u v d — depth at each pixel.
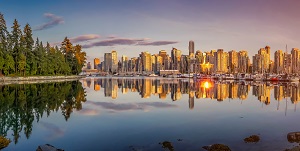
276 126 25.56
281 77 144.75
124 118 29.50
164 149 18.02
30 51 112.81
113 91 69.81
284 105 42.53
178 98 52.84
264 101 47.94
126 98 52.25
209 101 47.53
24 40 109.56
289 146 18.66
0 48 95.00
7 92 56.38
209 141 19.98
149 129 23.98
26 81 97.38
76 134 22.28
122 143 19.52
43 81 102.31
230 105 41.84
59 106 38.59
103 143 19.55
